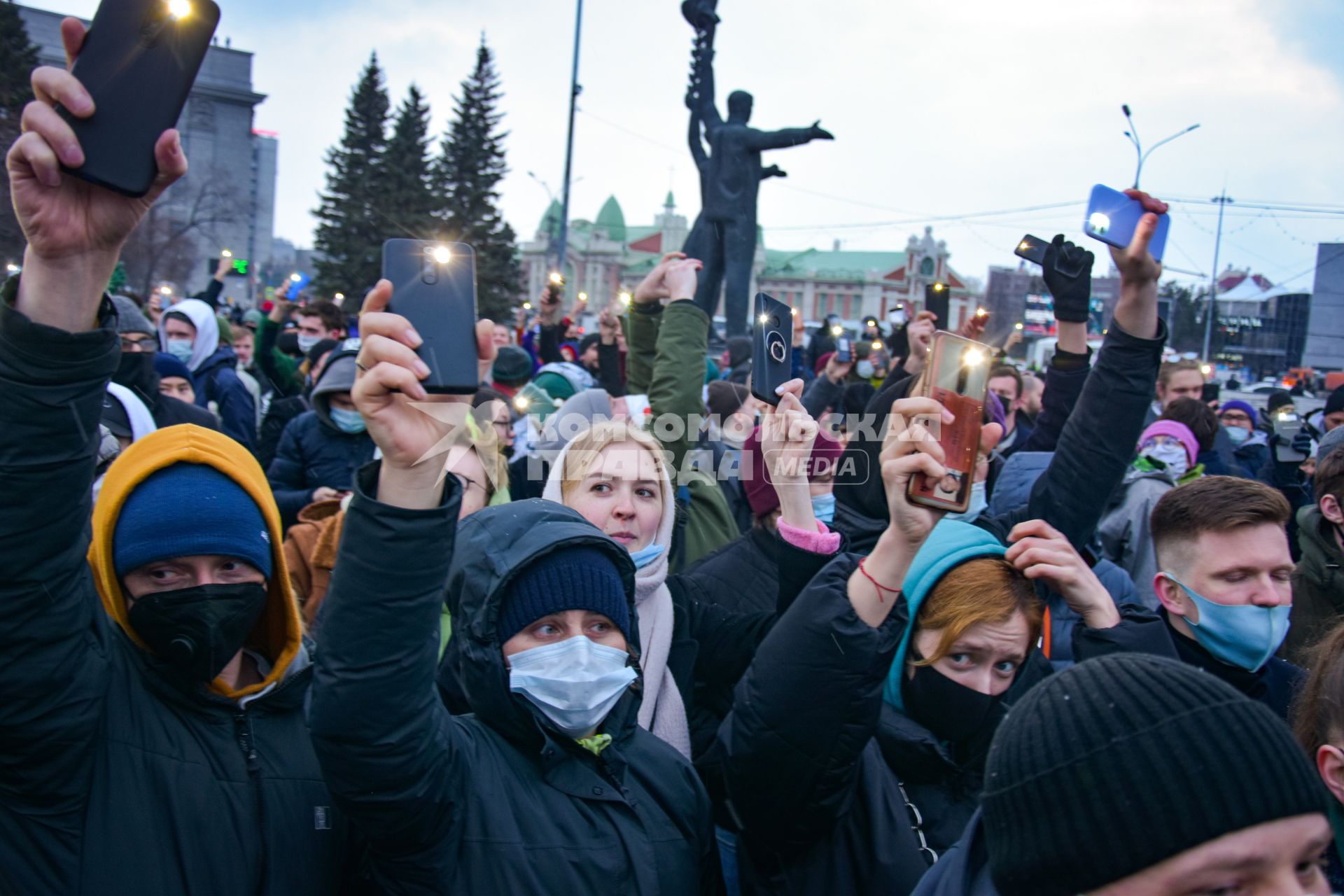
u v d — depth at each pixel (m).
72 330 1.29
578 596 1.84
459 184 46.62
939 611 2.05
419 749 1.50
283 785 1.68
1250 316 50.12
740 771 1.91
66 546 1.44
